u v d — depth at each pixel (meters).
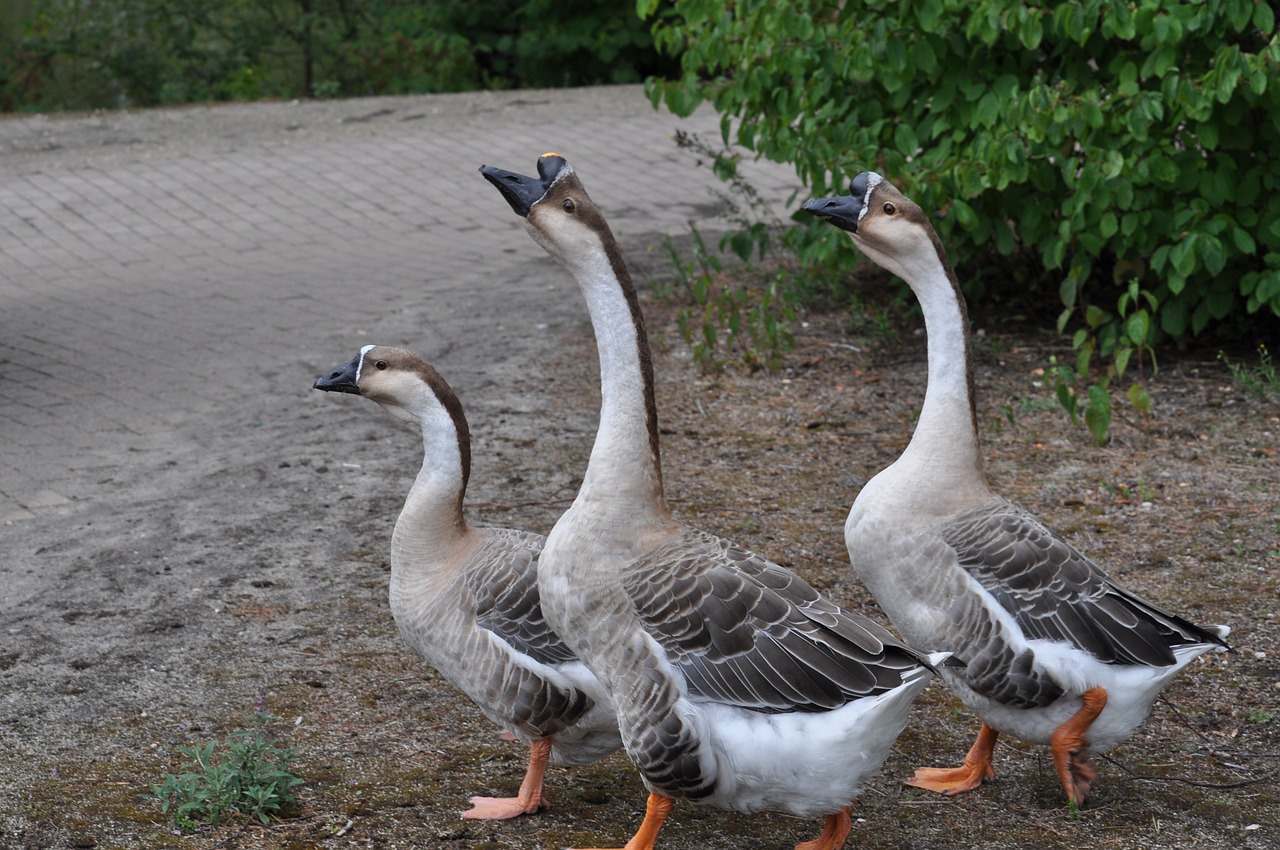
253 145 17.22
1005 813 4.39
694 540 3.99
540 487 7.35
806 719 3.71
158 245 13.21
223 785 4.30
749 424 8.23
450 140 17.30
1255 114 8.40
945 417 4.40
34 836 4.20
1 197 14.87
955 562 4.25
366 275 12.12
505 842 4.21
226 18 23.16
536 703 4.24
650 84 10.00
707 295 10.76
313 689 5.26
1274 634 5.53
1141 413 7.86
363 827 4.29
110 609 5.97
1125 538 6.47
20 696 5.18
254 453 7.98
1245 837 4.18
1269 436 7.62
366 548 6.64
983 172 8.28
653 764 3.86
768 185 14.75
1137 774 4.61
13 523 6.96
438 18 22.39
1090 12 7.81
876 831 4.29
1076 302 9.88
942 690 5.35
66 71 22.00
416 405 4.40
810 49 9.05
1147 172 7.85
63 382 9.29
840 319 10.08
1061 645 4.18
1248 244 7.87
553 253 3.91
